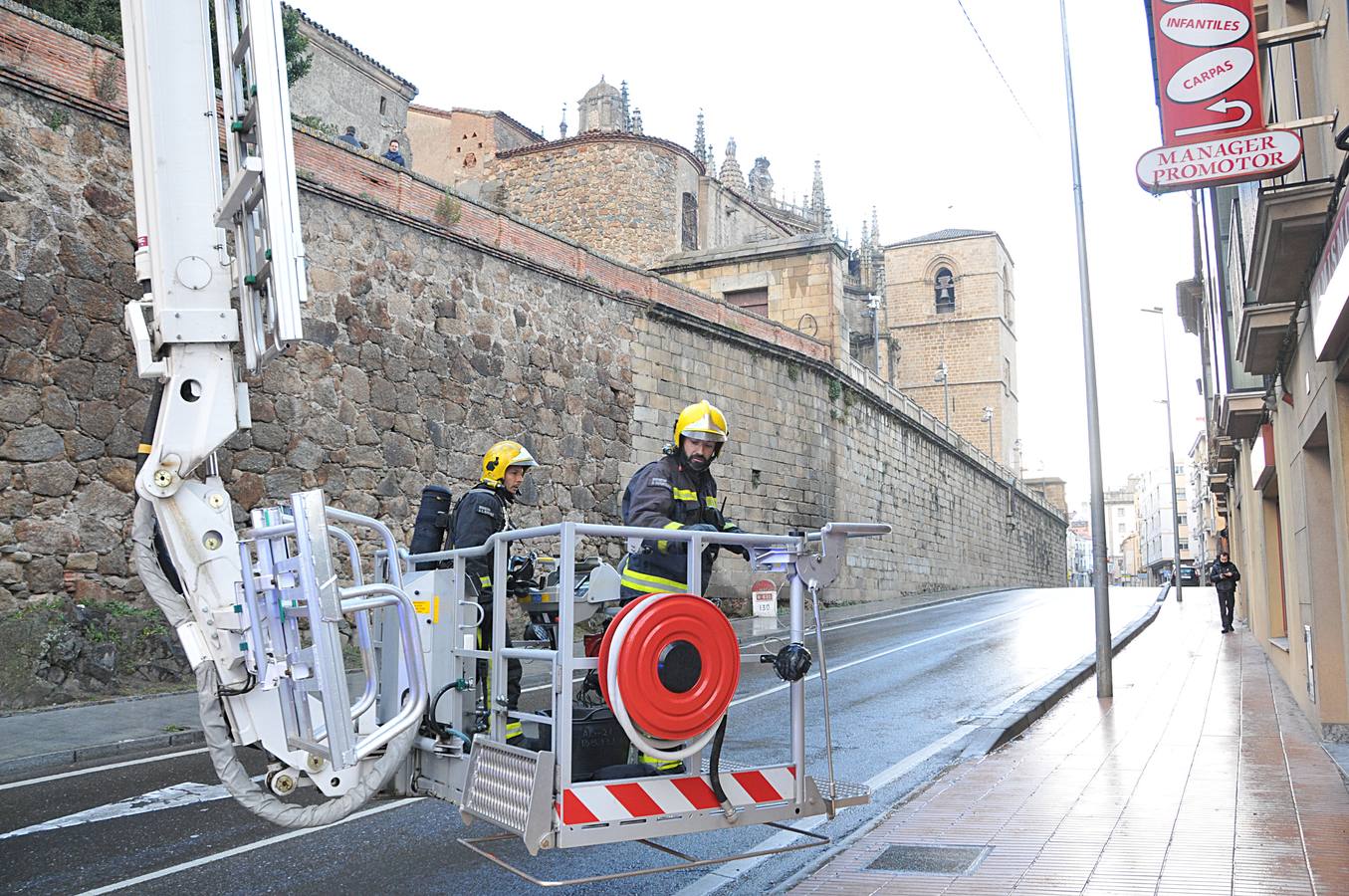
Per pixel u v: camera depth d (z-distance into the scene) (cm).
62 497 1294
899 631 2358
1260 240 820
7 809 766
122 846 668
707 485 568
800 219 6744
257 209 470
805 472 3184
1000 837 643
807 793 514
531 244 2138
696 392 2677
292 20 2028
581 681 561
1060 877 552
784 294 3469
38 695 1152
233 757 448
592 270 2312
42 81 1312
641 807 461
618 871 620
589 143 3722
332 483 1655
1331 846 602
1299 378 1020
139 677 1276
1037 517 7188
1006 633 2286
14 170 1285
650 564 527
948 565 4712
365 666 496
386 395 1766
